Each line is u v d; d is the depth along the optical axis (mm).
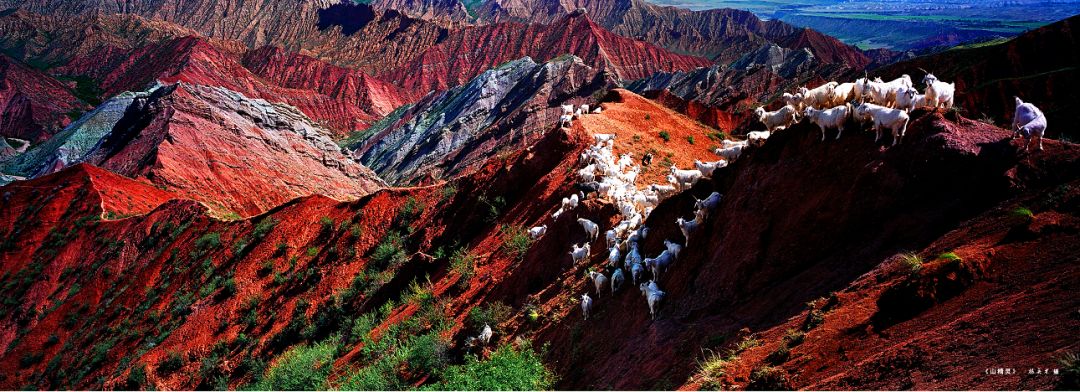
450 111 166375
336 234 55188
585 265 27047
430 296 36281
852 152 17484
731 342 15992
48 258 73375
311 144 132125
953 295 13203
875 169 16688
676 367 16609
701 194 23094
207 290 55812
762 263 17703
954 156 15836
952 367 11391
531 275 30828
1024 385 10156
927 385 11320
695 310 18391
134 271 65562
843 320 14148
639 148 47750
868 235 16297
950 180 15836
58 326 63312
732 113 105438
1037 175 14828
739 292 17766
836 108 17859
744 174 20266
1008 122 64438
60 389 54000
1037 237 13359
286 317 48531
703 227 20453
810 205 17516
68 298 66562
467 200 47531
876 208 16453
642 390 16656
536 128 129875
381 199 56406
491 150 128875
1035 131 14984
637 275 21562
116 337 56594
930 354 11961
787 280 16922
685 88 156625
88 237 74250
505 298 31094
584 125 48000
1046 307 11477
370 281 46188
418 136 162625
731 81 149625
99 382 50656
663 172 43219
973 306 12656
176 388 46281
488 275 34500
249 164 112438
